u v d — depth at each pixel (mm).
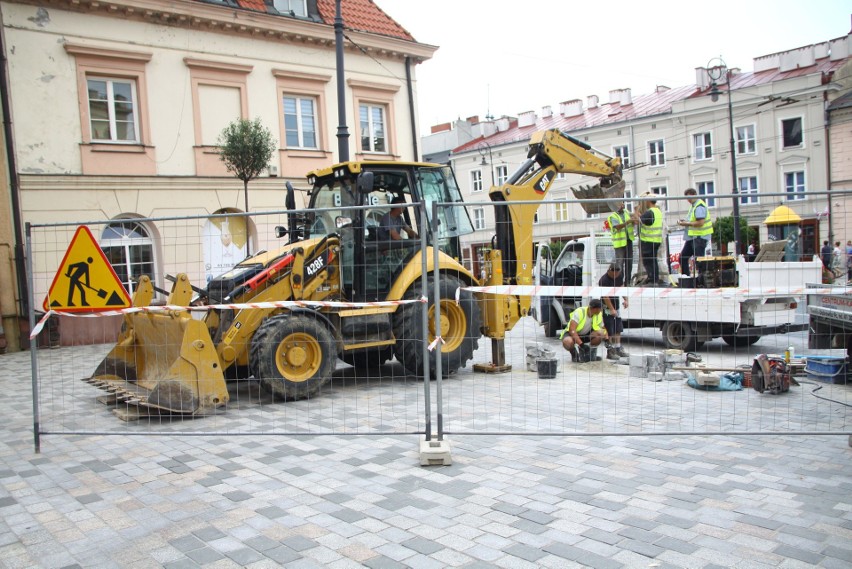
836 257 7820
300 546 3674
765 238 10570
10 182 13719
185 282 7102
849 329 7727
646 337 12336
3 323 13289
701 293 6070
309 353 7672
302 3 18625
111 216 15117
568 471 4801
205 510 4266
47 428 6688
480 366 9320
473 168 49125
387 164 8742
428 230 8953
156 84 15812
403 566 3398
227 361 7344
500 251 9047
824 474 4602
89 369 10719
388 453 5402
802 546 3502
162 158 15922
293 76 17984
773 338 12188
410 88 20609
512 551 3525
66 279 5691
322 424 6430
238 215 5840
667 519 3887
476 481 4637
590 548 3535
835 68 36344
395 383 8578
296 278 7754
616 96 45531
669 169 39906
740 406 6773
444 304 8773
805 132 35438
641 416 6418
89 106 15039
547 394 7602
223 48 16844
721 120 37844
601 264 12922
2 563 3604
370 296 8352
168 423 6652
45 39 14258
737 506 4059
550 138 9430
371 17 19969
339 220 8664
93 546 3789
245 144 14883
